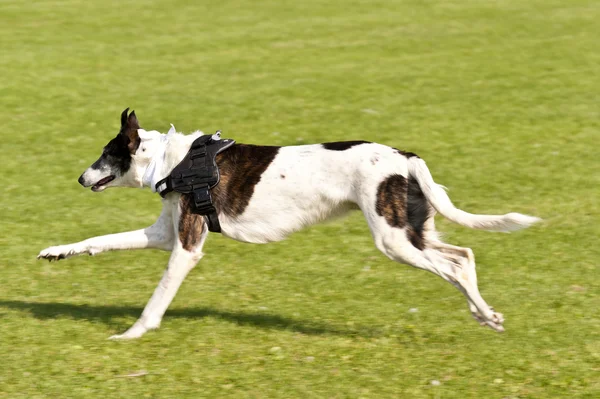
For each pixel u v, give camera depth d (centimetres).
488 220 808
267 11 3041
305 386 748
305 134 1753
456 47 2511
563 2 3144
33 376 763
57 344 840
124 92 2045
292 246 1211
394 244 815
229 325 905
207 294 1027
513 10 3020
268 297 1016
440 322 930
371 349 839
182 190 852
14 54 2356
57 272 1101
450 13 2986
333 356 819
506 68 2272
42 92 2017
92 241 889
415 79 2170
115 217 1330
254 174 849
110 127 1791
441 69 2267
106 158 894
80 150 1647
